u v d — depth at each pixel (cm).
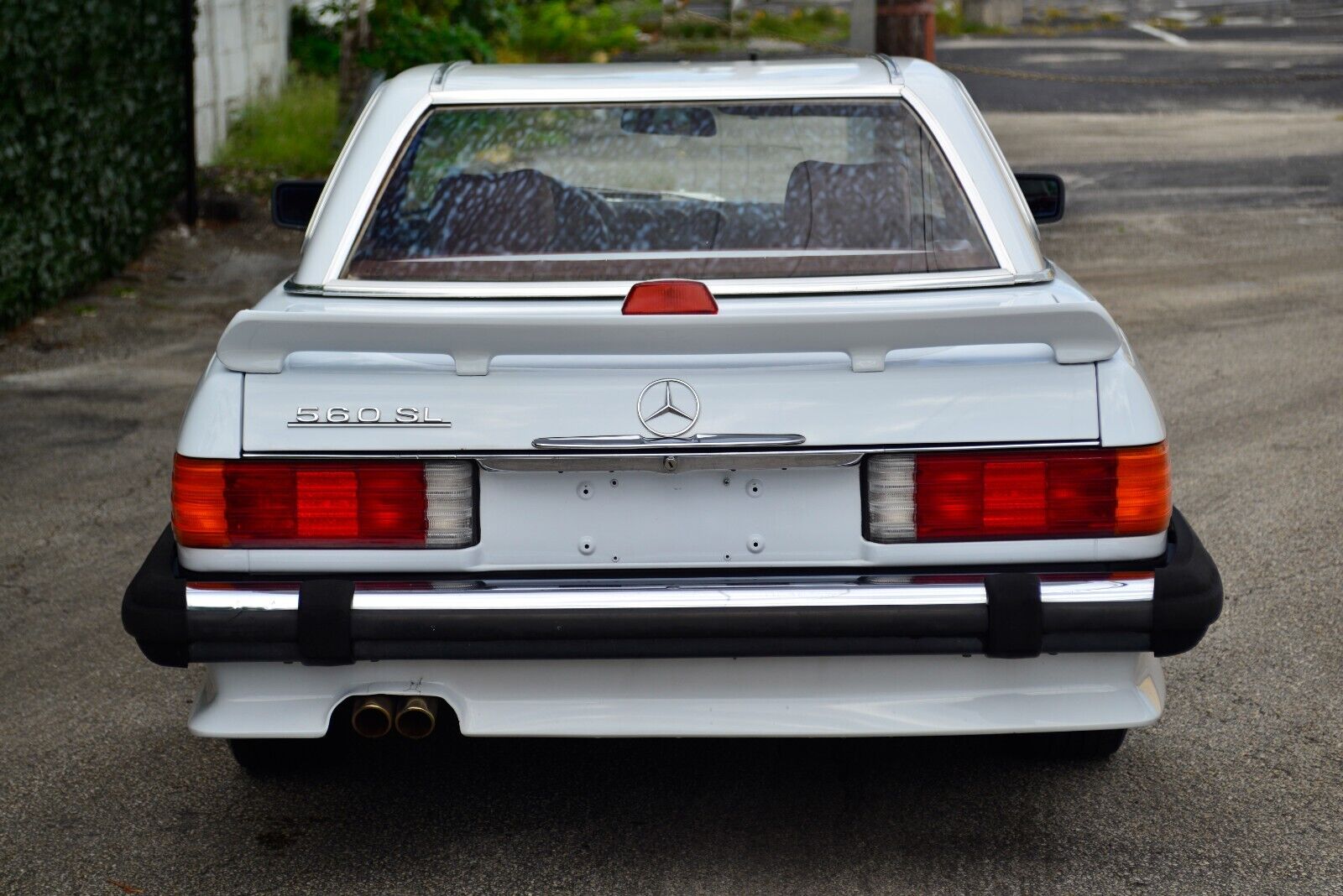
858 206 335
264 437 288
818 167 341
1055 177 464
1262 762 364
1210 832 330
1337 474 593
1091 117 1748
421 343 270
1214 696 402
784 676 292
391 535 288
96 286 970
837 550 290
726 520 289
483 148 348
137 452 652
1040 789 352
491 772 366
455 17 1570
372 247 333
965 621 282
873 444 284
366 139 349
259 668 296
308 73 1748
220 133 1388
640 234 332
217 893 311
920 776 360
